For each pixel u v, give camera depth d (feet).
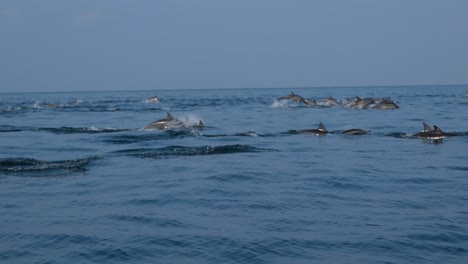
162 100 307.17
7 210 39.42
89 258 28.96
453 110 163.63
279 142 83.61
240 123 121.49
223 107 203.41
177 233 33.24
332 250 30.37
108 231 33.76
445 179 52.11
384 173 55.52
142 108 199.41
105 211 38.96
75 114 161.58
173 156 66.90
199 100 299.38
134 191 45.93
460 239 32.24
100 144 80.23
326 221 36.40
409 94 381.40
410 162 63.16
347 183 49.96
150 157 65.92
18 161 60.39
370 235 33.06
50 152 71.87
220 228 34.47
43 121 132.36
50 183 49.62
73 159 64.34
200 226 34.94
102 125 118.93
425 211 39.29
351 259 28.99
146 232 33.47
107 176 53.26
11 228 34.60
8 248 30.63
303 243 31.53
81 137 90.12
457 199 43.29
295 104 219.20
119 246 30.78
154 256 29.27
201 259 28.84
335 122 123.85
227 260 28.73
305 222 36.09
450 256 29.48
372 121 125.18
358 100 186.19
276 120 131.54
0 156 67.92
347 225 35.37
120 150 72.18
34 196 44.09
